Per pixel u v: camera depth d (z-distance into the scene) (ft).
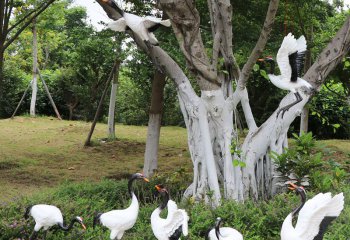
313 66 28.63
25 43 94.89
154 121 38.75
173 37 38.01
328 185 26.07
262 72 25.59
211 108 27.17
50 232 21.59
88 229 21.98
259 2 37.01
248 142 28.48
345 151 47.65
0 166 41.47
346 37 28.14
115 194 29.04
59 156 47.34
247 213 23.17
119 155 49.26
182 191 29.71
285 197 25.40
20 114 87.10
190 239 21.16
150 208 25.39
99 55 71.10
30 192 33.27
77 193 28.25
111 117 57.36
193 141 27.71
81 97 81.05
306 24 40.98
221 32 27.61
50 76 90.22
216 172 27.09
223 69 28.40
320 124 61.87
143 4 39.70
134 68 53.16
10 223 21.38
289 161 26.91
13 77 86.89
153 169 36.29
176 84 28.04
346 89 42.32
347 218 22.26
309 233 17.47
